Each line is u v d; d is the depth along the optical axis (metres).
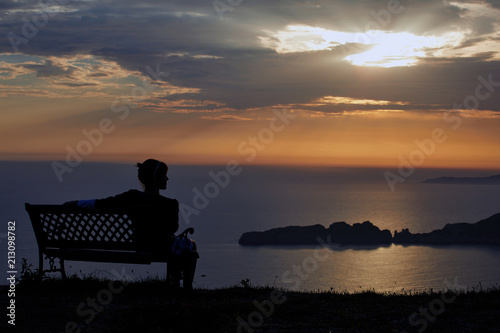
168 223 6.81
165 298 6.81
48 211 7.07
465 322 5.76
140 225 6.75
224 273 99.56
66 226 7.13
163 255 6.84
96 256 7.02
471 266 145.12
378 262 148.75
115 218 6.87
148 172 7.02
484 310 6.40
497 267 143.00
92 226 7.00
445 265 146.75
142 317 5.52
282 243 195.75
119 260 6.96
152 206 6.69
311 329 5.45
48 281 7.30
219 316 5.67
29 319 5.64
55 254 7.23
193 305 6.04
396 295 7.72
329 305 6.69
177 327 5.24
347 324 5.64
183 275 7.18
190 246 7.12
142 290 7.16
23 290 6.98
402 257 163.88
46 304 6.27
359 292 8.00
